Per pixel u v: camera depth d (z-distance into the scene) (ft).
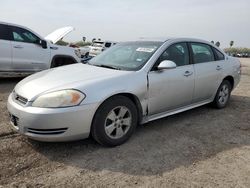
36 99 11.02
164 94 14.21
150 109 13.76
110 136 12.16
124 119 12.60
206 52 17.69
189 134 14.26
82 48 67.31
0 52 24.89
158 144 12.86
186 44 16.28
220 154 12.09
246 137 14.20
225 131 14.93
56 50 28.84
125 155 11.63
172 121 16.22
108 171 10.34
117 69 13.71
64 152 11.68
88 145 12.41
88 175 10.03
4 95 21.20
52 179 9.69
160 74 13.93
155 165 10.89
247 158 11.82
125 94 12.67
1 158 10.93
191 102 16.49
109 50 16.75
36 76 13.38
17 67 26.21
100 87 11.62
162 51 14.58
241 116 17.75
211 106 19.33
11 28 25.67
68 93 10.97
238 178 10.18
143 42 15.93
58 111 10.67
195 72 16.06
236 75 19.86
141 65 13.66
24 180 9.55
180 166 10.89
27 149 11.80
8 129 13.78
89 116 11.27
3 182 9.37
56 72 13.57
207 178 10.09
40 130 10.87
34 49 27.07
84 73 13.00
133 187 9.39
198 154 12.00
